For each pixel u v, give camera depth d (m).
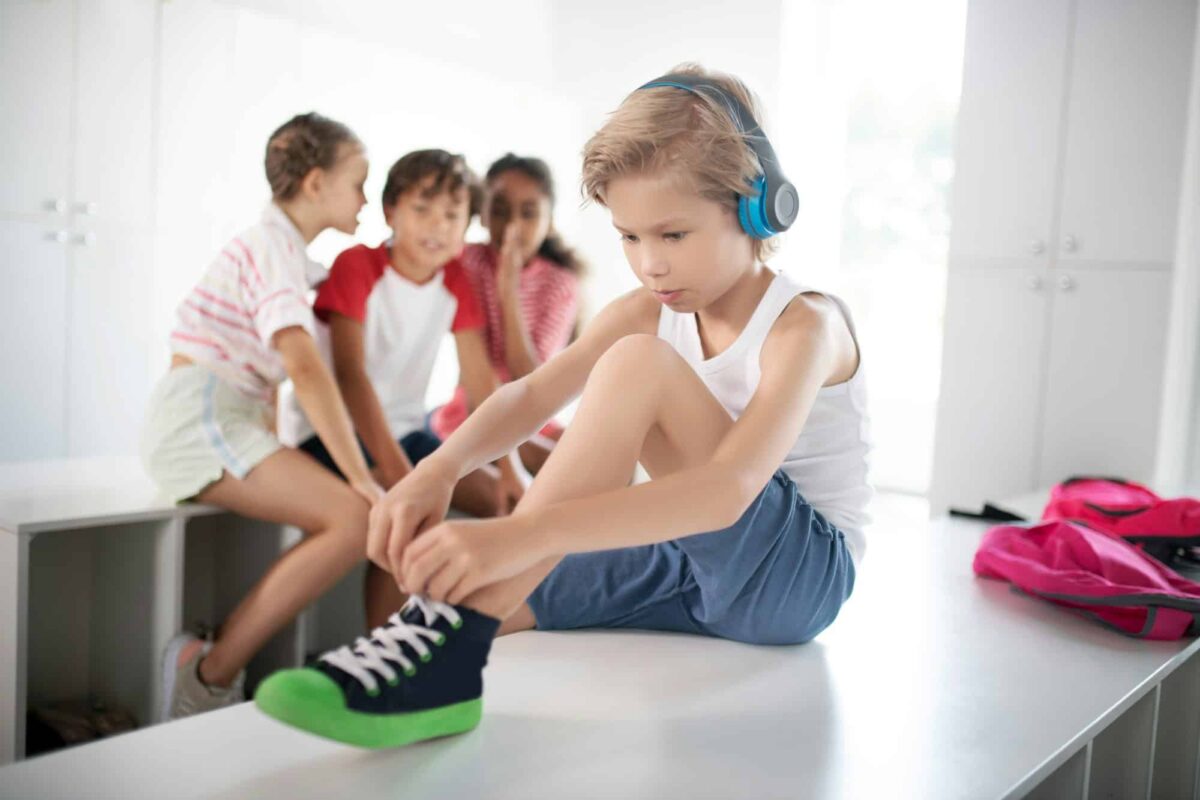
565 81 3.72
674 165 0.96
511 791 0.80
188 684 1.74
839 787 0.82
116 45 2.48
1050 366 2.61
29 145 2.37
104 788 0.78
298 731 0.91
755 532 1.06
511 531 0.83
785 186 1.05
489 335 2.57
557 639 1.21
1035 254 2.61
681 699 1.01
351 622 2.23
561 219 3.16
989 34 2.64
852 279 3.75
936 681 1.09
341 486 1.78
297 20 2.76
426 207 2.10
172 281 2.62
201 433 1.77
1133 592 1.30
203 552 2.10
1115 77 2.48
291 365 1.82
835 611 1.19
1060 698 1.05
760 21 3.37
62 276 2.45
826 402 1.19
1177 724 1.37
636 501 0.86
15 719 1.54
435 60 2.85
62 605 1.90
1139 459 2.50
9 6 2.31
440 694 0.87
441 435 2.42
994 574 1.56
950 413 2.75
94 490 1.86
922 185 3.58
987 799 0.81
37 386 2.43
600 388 0.94
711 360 1.15
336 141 1.93
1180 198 2.41
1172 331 2.44
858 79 3.66
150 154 2.56
